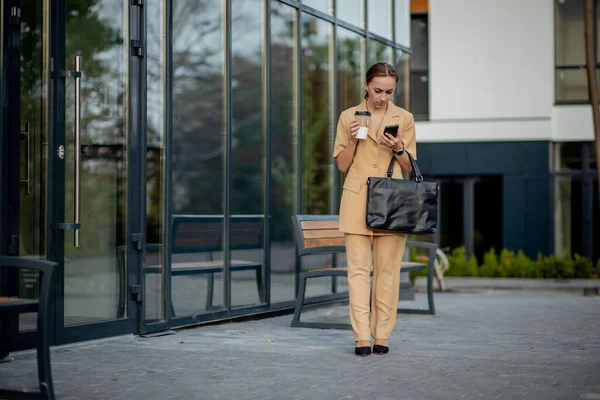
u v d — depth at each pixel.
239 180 8.95
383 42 12.27
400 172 6.62
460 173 22.27
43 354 4.53
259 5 9.36
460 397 4.91
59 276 6.64
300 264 10.14
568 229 21.94
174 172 7.89
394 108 6.62
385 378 5.51
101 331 7.02
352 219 6.50
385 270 6.61
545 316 9.75
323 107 10.78
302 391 5.07
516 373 5.72
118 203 7.23
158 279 7.68
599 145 13.48
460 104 22.30
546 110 21.83
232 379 5.45
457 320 9.16
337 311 10.19
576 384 5.33
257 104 9.31
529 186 21.88
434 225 6.44
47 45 6.57
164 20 7.75
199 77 8.29
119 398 4.83
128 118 7.30
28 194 6.41
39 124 6.50
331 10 10.95
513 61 22.02
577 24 22.02
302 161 10.23
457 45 22.36
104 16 7.10
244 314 8.99
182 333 7.75
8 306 4.43
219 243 8.62
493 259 20.38
